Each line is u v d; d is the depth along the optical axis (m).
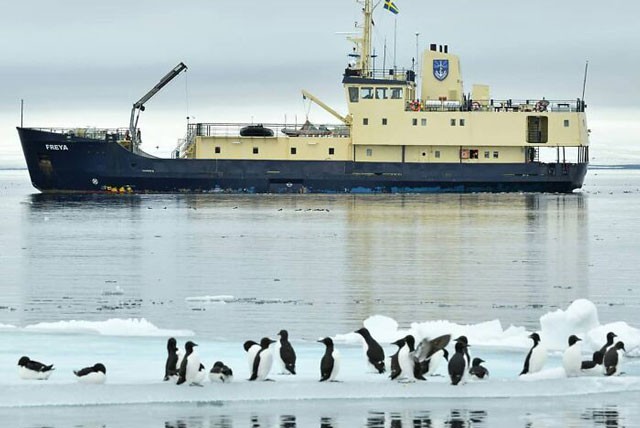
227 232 176.50
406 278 118.75
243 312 95.94
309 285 113.12
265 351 63.94
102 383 63.38
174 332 83.88
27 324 90.06
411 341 64.94
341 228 183.12
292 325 89.19
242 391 63.56
